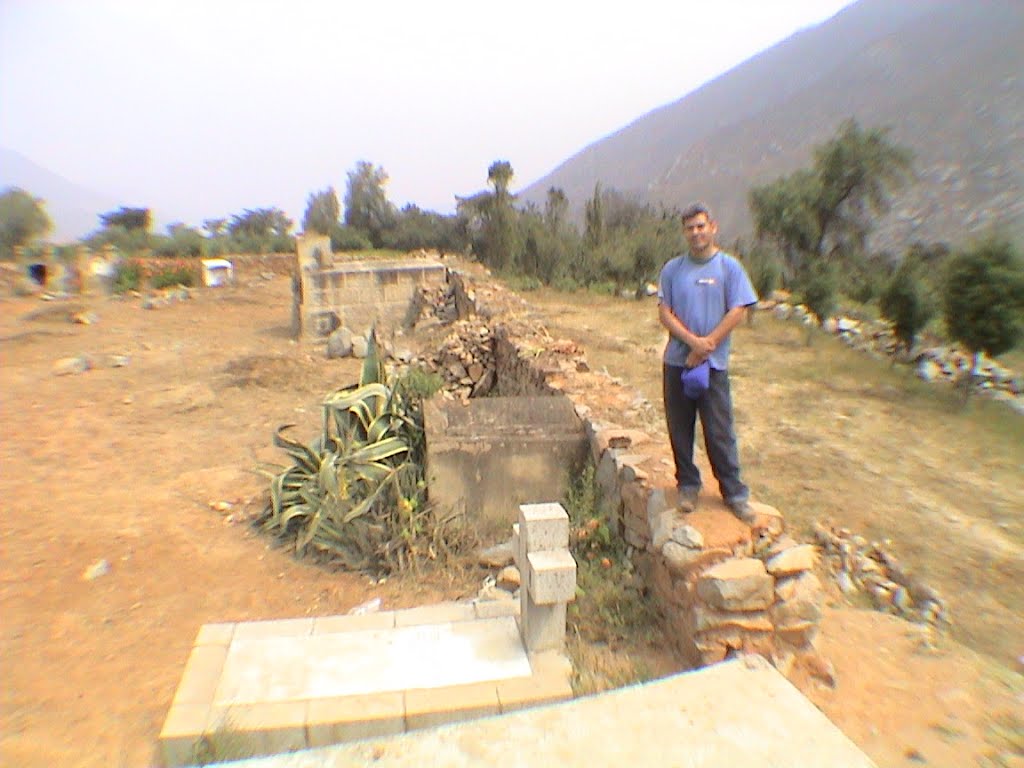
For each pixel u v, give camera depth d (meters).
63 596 5.55
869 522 7.10
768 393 12.48
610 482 5.82
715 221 4.20
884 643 4.79
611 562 5.33
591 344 15.60
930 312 15.40
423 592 5.53
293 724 3.54
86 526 6.83
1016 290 11.96
